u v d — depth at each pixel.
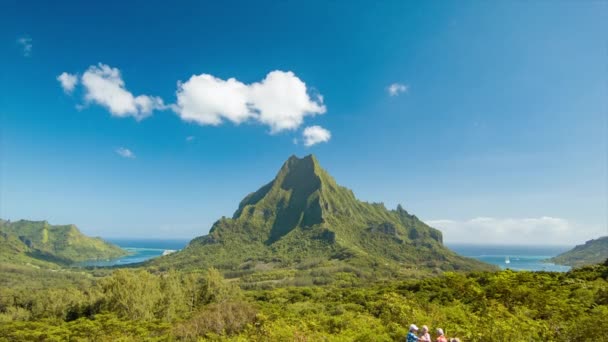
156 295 69.69
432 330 20.33
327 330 26.61
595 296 29.36
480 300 28.33
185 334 32.16
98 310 67.50
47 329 51.00
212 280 83.31
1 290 111.25
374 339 20.28
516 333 17.81
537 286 28.98
